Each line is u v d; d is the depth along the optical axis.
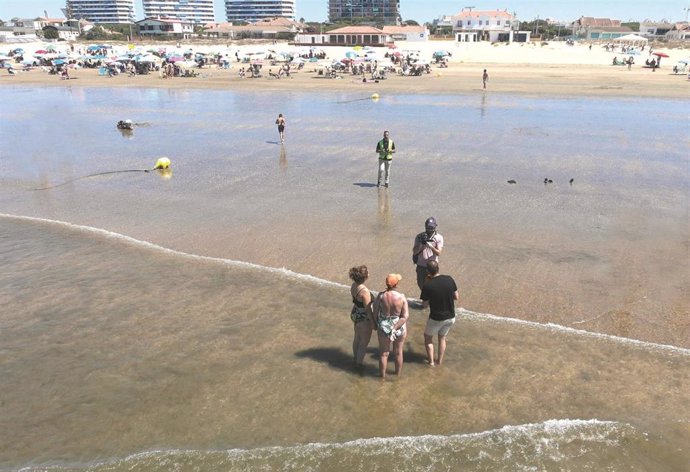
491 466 6.00
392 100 40.22
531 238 12.62
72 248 12.71
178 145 24.45
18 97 44.19
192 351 8.32
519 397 7.13
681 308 9.35
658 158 20.89
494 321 8.98
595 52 97.31
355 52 75.62
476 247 12.10
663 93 43.41
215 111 35.19
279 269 11.27
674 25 169.75
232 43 126.44
